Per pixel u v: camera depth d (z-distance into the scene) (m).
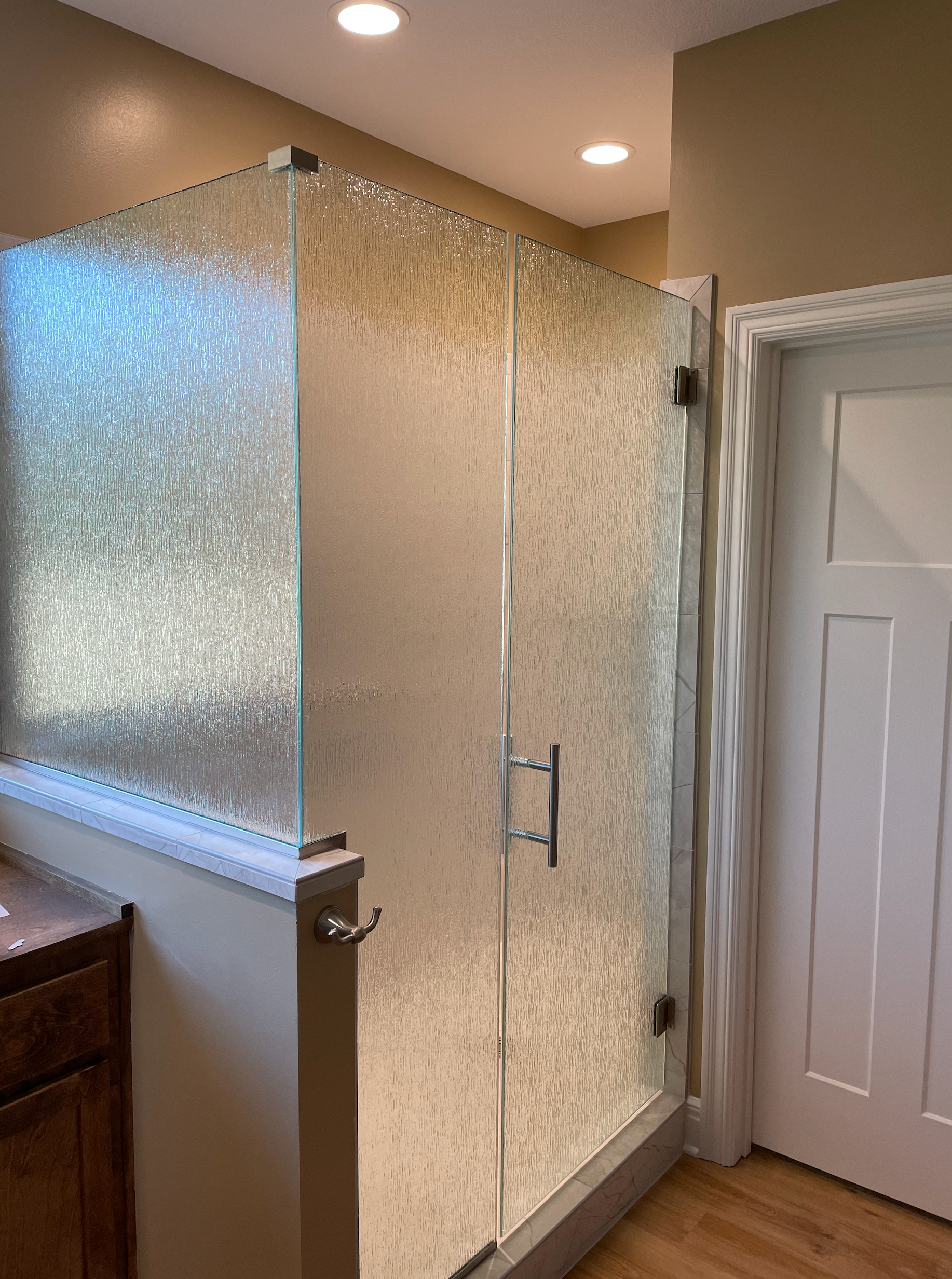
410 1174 1.51
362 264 1.25
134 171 1.99
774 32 1.92
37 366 1.62
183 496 1.36
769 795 2.17
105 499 1.50
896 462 1.95
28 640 1.73
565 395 1.70
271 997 1.28
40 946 1.41
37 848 1.70
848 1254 1.92
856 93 1.83
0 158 1.76
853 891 2.06
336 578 1.27
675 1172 2.18
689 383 2.09
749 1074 2.23
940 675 1.92
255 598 1.27
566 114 2.39
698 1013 2.22
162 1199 1.54
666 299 1.99
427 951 1.50
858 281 1.86
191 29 1.96
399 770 1.41
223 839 1.34
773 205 1.95
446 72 2.15
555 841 1.65
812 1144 2.18
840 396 2.01
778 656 2.13
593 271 1.74
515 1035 1.73
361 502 1.29
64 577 1.62
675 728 2.19
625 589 1.95
